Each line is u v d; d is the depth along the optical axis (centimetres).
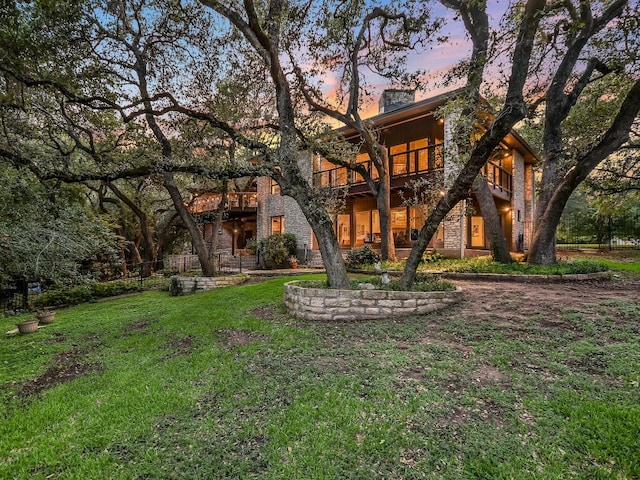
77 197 1205
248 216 2009
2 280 975
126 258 1894
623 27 516
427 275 723
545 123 864
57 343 551
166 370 381
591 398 258
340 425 248
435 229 551
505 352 351
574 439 217
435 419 247
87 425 276
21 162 680
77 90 729
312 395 292
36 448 248
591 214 1625
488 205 882
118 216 1781
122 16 794
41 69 696
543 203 853
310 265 1527
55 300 1012
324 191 723
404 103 1387
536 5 429
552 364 316
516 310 477
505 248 870
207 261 1080
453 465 204
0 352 517
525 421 239
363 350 384
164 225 1986
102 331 604
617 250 1355
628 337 359
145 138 836
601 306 464
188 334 511
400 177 1284
